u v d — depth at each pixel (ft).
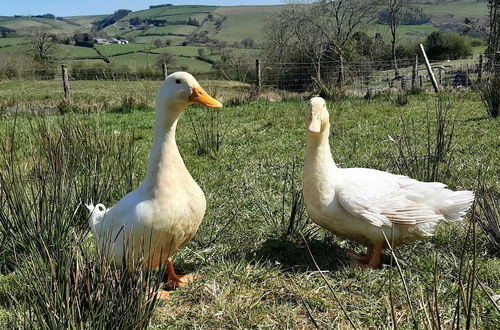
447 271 4.51
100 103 17.80
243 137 11.32
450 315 3.79
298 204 5.64
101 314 3.35
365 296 4.17
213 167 8.67
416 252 4.97
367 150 9.37
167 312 4.09
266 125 13.01
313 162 4.62
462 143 9.53
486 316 3.79
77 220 5.57
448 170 7.03
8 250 4.91
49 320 3.35
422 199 4.60
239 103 18.35
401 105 15.65
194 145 10.05
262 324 3.87
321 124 4.55
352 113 14.49
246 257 4.96
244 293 4.30
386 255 4.96
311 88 23.88
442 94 17.78
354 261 4.83
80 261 3.80
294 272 4.58
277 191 7.09
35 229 4.90
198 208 4.22
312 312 3.99
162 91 4.11
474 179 7.04
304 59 34.14
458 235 5.20
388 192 4.58
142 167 8.49
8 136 10.91
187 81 4.09
